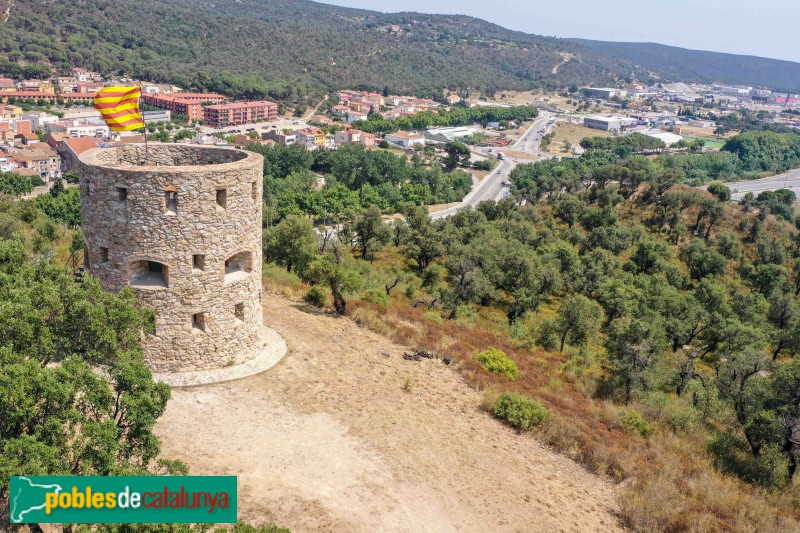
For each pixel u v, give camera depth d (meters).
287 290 42.69
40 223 55.75
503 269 71.69
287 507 18.83
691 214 110.69
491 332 50.50
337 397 26.92
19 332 16.70
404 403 28.02
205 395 24.83
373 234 82.50
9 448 12.97
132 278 24.89
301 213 120.06
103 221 24.27
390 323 40.06
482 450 25.14
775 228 107.50
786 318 71.06
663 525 21.94
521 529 20.17
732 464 29.72
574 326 49.88
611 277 77.25
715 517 22.84
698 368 52.38
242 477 20.03
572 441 27.48
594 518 21.95
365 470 21.64
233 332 27.14
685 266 92.56
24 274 21.61
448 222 97.81
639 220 110.38
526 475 23.94
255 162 26.55
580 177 151.25
